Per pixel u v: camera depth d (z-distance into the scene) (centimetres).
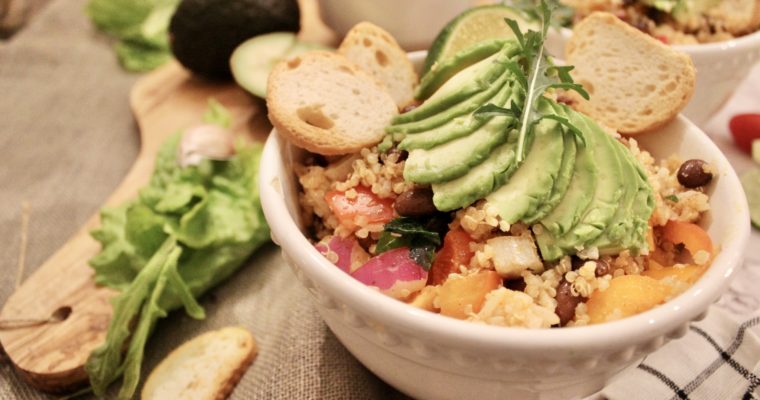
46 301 35
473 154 28
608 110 33
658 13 43
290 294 36
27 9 60
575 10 43
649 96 32
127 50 54
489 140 28
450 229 29
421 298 27
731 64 39
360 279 28
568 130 29
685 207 30
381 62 34
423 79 33
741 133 43
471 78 30
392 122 31
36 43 54
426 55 35
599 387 28
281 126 30
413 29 47
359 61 33
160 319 36
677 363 31
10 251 40
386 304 25
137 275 36
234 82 50
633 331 24
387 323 25
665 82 32
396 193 30
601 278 27
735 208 29
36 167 45
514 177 28
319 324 34
